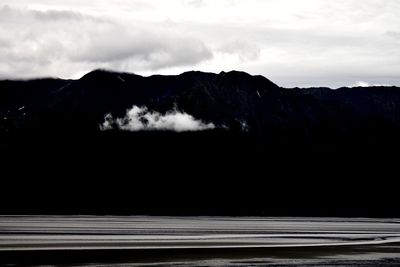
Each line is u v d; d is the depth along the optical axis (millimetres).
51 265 52406
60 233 104188
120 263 54625
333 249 74438
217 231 121500
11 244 74812
